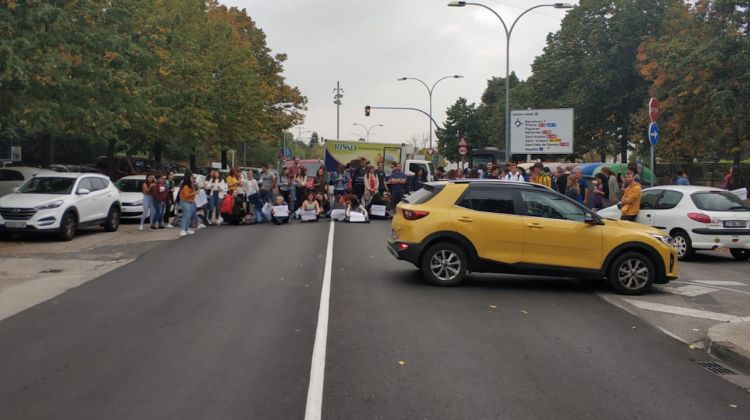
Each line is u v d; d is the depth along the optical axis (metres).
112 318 7.96
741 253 14.30
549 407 5.11
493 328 7.59
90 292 9.61
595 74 41.44
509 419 4.84
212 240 16.05
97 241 16.05
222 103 34.75
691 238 13.62
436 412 4.95
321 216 22.08
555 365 6.22
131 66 21.30
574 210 10.09
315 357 6.32
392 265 12.19
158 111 24.55
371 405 5.08
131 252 13.93
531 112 31.27
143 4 22.05
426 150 52.56
